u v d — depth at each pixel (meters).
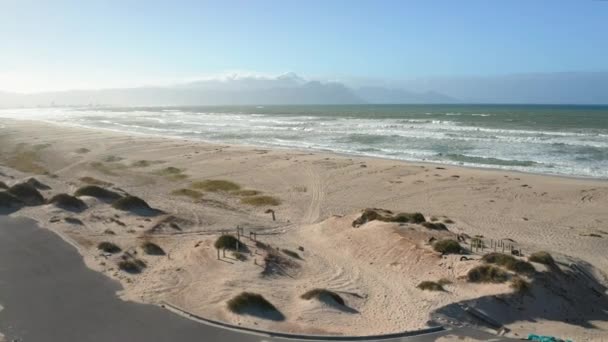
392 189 41.47
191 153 62.25
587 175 44.94
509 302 19.03
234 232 29.41
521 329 17.62
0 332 16.09
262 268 22.28
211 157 58.94
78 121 140.50
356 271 23.17
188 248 25.39
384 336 16.20
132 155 61.53
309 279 22.02
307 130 95.12
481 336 16.52
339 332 16.47
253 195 40.28
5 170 51.59
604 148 59.75
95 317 17.28
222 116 168.38
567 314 19.45
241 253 23.95
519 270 20.80
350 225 29.52
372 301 19.61
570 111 173.88
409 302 19.09
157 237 27.80
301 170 49.78
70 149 66.62
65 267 22.41
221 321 17.00
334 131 90.88
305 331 16.47
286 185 43.88
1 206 32.59
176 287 20.20
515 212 34.38
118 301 18.70
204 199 39.34
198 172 50.44
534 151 59.00
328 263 24.39
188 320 17.09
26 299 18.83
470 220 32.69
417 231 26.50
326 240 28.12
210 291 19.72
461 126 95.44
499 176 44.94
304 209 36.06
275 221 33.03
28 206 33.59
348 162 53.16
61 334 15.98
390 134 82.19
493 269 20.64
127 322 16.89
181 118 156.00
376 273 22.83
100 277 21.22
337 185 43.38
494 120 113.81
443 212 34.78
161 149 66.19
